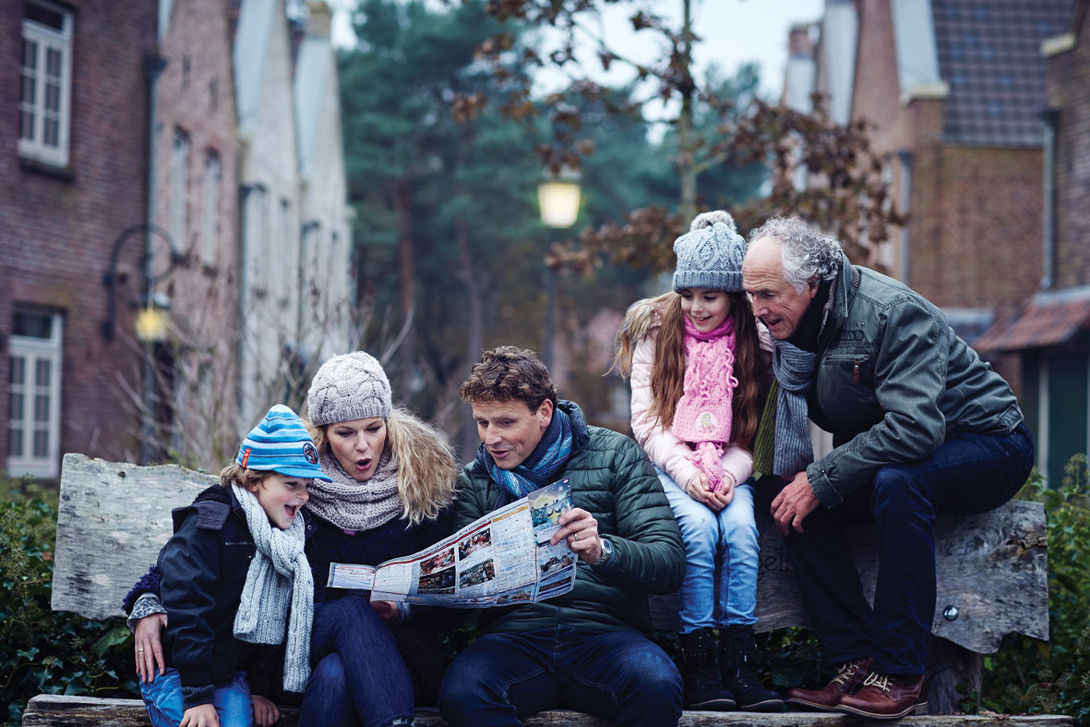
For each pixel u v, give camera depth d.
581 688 3.60
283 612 3.49
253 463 3.46
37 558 4.30
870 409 3.75
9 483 8.55
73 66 15.13
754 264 3.72
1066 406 18.11
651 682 3.43
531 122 10.45
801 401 3.87
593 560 3.48
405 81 40.03
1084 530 4.91
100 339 15.38
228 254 21.12
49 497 6.61
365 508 3.67
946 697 4.09
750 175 45.12
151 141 16.56
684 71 9.76
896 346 3.66
